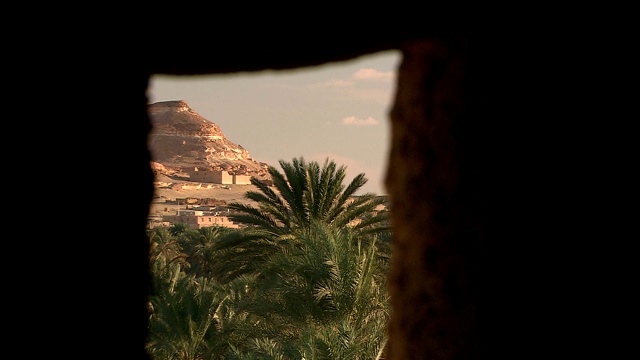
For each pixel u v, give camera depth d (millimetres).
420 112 2803
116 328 2236
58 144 2115
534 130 2557
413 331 2787
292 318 15234
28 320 2025
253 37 2271
